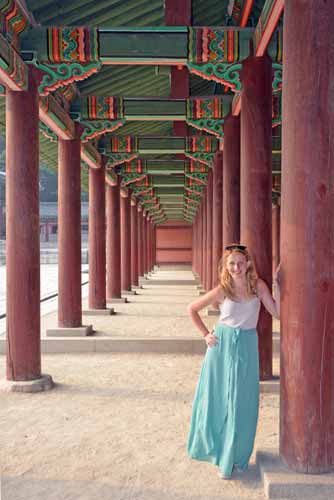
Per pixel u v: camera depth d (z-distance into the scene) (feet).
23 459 14.42
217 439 13.44
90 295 44.09
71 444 15.52
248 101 21.54
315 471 12.57
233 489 12.53
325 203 12.41
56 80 21.97
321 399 12.55
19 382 21.49
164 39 21.16
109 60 21.36
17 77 20.35
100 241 43.37
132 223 74.90
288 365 12.87
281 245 13.23
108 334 33.19
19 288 21.58
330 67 12.37
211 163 41.98
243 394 13.11
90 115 31.04
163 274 110.22
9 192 21.58
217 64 21.77
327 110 12.38
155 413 18.56
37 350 22.08
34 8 21.62
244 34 21.30
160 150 40.70
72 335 31.76
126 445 15.44
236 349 13.19
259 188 21.58
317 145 12.35
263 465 13.07
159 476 13.29
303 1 12.39
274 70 22.89
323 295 12.46
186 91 28.76
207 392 13.51
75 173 32.14
